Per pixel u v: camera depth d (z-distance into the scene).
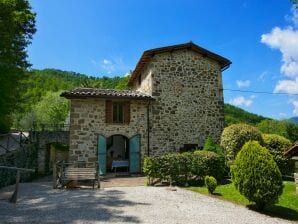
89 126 16.17
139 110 17.17
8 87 18.67
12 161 15.12
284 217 8.77
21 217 7.35
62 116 38.72
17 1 18.23
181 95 18.05
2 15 15.37
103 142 16.23
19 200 9.59
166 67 18.02
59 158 28.09
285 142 15.14
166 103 17.67
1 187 12.91
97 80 52.19
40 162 21.77
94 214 7.82
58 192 11.20
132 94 17.06
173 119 17.66
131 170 16.50
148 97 16.94
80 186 12.67
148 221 7.37
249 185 9.27
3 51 17.34
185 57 18.56
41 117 38.19
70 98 16.02
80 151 15.87
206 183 11.40
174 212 8.39
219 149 15.86
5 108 19.31
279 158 14.72
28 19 19.38
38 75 69.00
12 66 18.83
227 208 9.28
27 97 23.41
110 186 12.84
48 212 7.93
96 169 12.68
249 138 14.51
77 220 7.19
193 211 8.63
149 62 18.16
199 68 18.75
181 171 13.38
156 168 13.19
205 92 18.61
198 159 13.76
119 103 17.02
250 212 9.02
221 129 18.52
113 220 7.31
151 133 17.16
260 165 9.24
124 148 19.61
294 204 10.02
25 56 20.36
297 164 11.59
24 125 37.06
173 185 13.24
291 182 13.23
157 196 10.56
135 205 9.03
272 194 9.05
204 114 18.33
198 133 17.98
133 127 16.91
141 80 20.20
